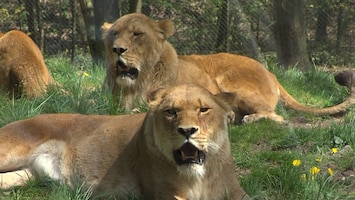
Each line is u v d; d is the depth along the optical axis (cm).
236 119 1367
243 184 907
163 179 811
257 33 2689
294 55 2259
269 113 1334
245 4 2678
